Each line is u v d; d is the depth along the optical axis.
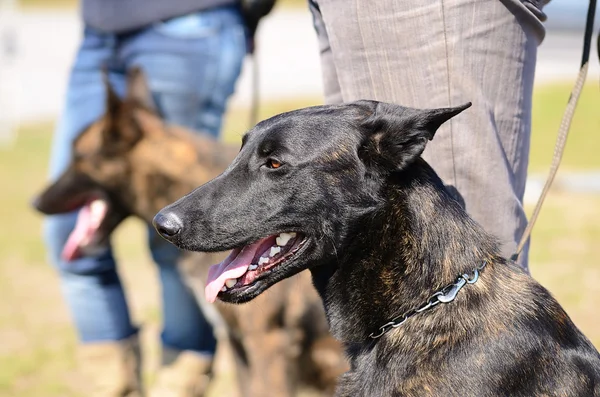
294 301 4.61
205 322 5.28
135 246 10.60
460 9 3.19
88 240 5.26
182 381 5.27
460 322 2.94
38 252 10.13
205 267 4.92
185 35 5.29
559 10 32.59
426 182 3.15
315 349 4.69
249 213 3.22
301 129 3.20
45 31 32.25
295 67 25.73
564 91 20.73
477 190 3.34
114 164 5.27
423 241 3.07
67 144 5.55
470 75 3.24
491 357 2.85
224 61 5.43
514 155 3.41
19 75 24.42
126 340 5.25
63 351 6.79
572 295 7.46
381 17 3.29
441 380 2.86
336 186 3.17
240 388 5.01
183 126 5.48
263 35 31.16
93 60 5.62
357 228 3.17
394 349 3.02
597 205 11.66
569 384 2.90
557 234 9.92
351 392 3.12
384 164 3.13
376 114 3.16
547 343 2.93
